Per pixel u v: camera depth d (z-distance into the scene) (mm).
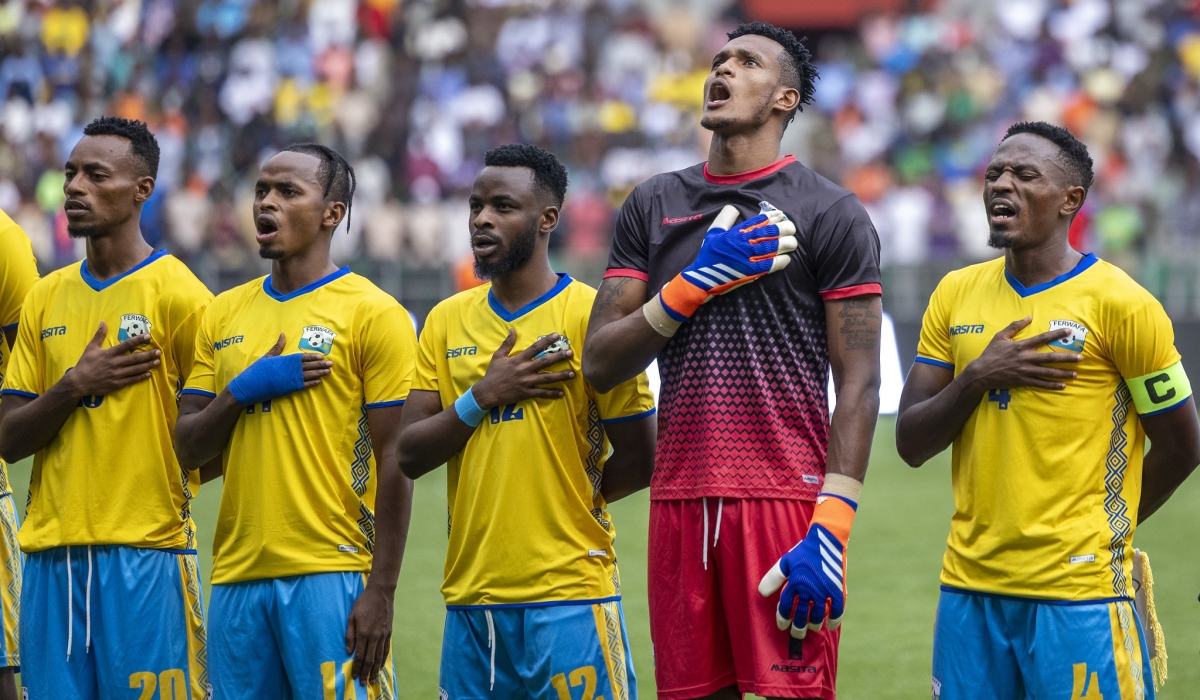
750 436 14242
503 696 15242
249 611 15617
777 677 13945
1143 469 15125
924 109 70125
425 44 73062
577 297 15656
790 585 13531
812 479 14336
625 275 14898
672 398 14555
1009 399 14633
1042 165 14688
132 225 17172
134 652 16312
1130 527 14648
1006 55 73125
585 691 14914
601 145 67062
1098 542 14383
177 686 16531
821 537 13594
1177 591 27891
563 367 15336
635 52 72812
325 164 16281
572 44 73000
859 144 69062
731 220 14180
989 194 14961
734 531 14195
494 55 71625
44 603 16656
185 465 16172
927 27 76062
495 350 15508
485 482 15195
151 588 16469
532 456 15125
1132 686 14297
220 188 65062
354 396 15859
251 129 68938
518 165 15594
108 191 16828
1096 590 14320
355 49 72500
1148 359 14469
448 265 52906
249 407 15734
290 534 15477
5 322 18484
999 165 14875
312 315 15930
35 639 16656
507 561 15070
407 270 52969
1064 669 14203
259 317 16141
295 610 15398
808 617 13586
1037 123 15055
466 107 69750
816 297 14398
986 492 14695
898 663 23250
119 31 73938
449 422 15172
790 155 14914
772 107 14617
